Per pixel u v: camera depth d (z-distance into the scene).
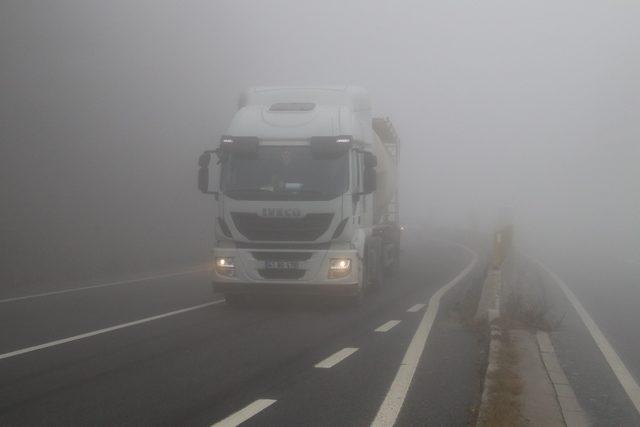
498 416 6.99
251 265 14.42
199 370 9.37
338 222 14.37
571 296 18.70
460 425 7.10
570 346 11.53
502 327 11.90
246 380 8.85
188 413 7.39
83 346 10.94
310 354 10.50
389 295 18.19
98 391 8.22
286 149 14.66
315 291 14.42
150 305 15.88
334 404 7.81
